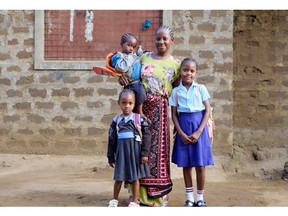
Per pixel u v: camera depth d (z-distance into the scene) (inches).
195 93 154.7
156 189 155.4
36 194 177.2
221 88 226.5
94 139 230.5
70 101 230.5
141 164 152.7
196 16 226.7
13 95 231.9
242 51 257.9
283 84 255.9
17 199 169.9
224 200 173.3
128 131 151.9
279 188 196.7
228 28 226.1
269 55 256.7
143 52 163.5
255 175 220.4
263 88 256.2
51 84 230.5
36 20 229.3
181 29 227.0
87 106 230.1
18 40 231.0
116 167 152.3
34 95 231.1
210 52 226.8
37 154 231.8
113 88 229.3
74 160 226.5
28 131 231.9
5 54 231.8
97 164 223.6
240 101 256.7
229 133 227.5
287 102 255.3
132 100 152.4
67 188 186.5
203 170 156.1
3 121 233.0
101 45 229.8
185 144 154.8
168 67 156.3
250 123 255.8
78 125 230.7
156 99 155.4
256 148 249.8
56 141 231.1
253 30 257.6
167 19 225.9
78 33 229.9
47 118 231.1
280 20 256.5
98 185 192.1
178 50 227.3
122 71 155.2
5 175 210.7
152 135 155.6
